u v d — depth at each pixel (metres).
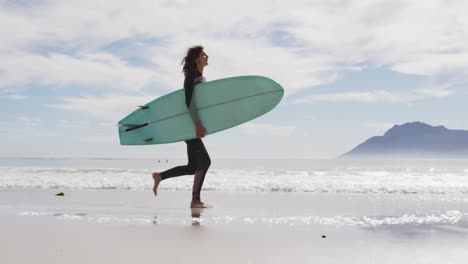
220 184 8.07
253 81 5.21
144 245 2.70
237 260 2.33
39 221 3.66
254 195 6.50
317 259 2.37
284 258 2.38
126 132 5.39
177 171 4.91
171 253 2.49
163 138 5.18
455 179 10.41
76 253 2.46
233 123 5.02
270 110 5.16
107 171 14.21
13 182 8.32
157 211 4.46
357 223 3.65
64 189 7.48
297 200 5.70
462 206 5.01
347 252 2.54
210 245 2.71
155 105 5.32
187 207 4.86
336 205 5.12
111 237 2.95
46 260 2.30
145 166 32.25
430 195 6.57
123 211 4.44
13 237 2.93
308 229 3.34
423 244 2.78
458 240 2.91
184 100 5.21
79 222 3.61
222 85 5.12
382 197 6.18
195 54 4.92
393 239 2.94
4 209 4.57
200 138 4.95
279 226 3.48
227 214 4.24
